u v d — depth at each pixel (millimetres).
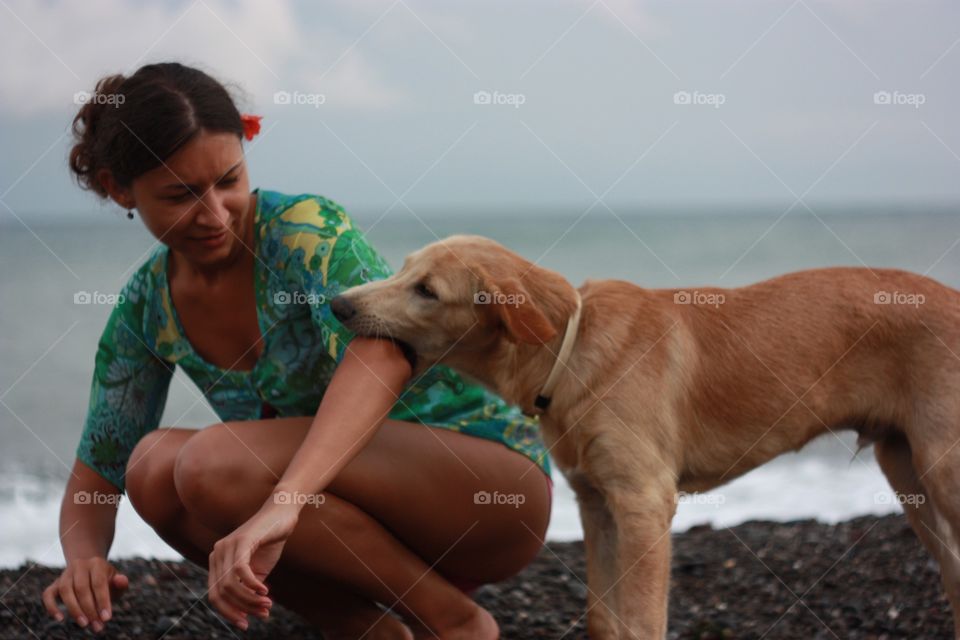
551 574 3963
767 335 3201
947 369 3068
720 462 3184
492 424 2693
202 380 2682
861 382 3201
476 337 2906
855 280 3277
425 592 2523
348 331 2477
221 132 2277
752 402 3158
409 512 2488
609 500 2936
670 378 3033
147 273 2615
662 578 2875
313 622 2699
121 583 2420
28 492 6207
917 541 4035
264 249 2529
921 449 3088
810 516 5363
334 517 2379
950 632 3125
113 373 2672
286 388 2584
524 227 22594
